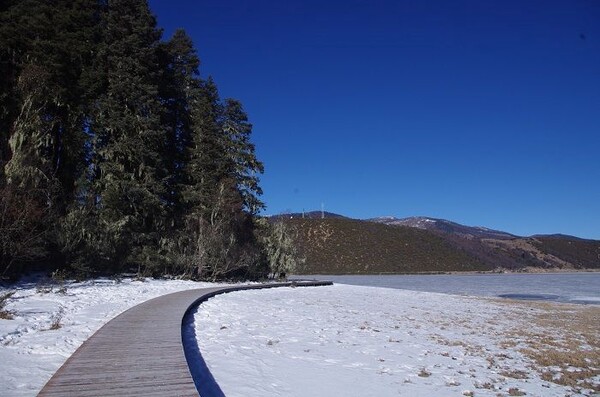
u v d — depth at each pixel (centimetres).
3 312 1216
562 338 1534
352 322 1639
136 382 650
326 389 771
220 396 700
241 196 3609
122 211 2731
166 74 3456
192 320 1444
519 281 6938
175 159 3488
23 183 1938
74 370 709
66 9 2803
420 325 1681
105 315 1380
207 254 3241
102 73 2784
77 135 2569
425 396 762
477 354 1154
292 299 2527
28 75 2180
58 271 2322
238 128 3834
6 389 656
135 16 3177
